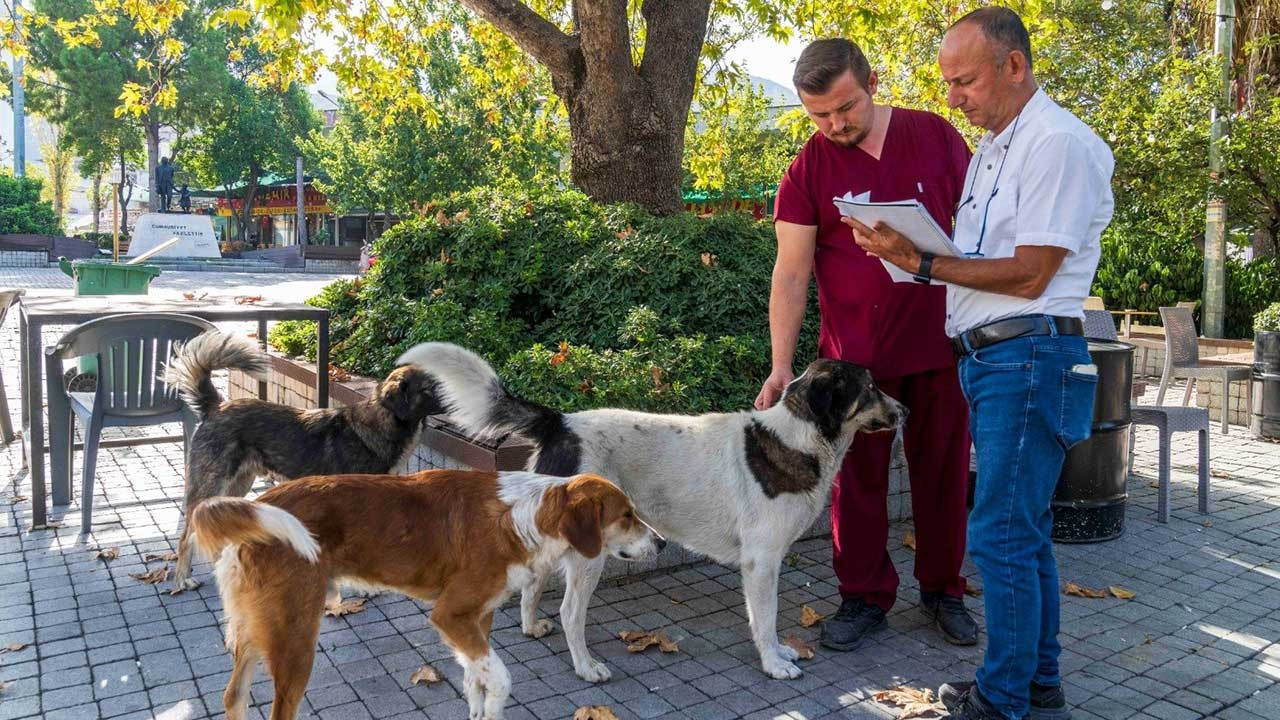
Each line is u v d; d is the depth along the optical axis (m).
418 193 35.22
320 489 3.16
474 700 3.29
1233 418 9.75
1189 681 3.75
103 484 6.19
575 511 3.17
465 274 6.91
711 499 3.81
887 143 3.93
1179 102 12.30
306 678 2.95
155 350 5.32
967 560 5.26
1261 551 5.42
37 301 6.42
